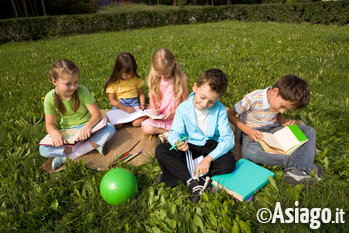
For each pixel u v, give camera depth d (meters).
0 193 2.23
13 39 13.54
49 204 2.10
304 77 4.72
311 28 11.49
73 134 2.70
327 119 3.24
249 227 1.76
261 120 2.66
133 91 3.57
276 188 2.11
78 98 2.71
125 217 1.99
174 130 2.48
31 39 13.89
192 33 11.47
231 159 2.26
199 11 17.94
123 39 11.02
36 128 3.25
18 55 8.73
